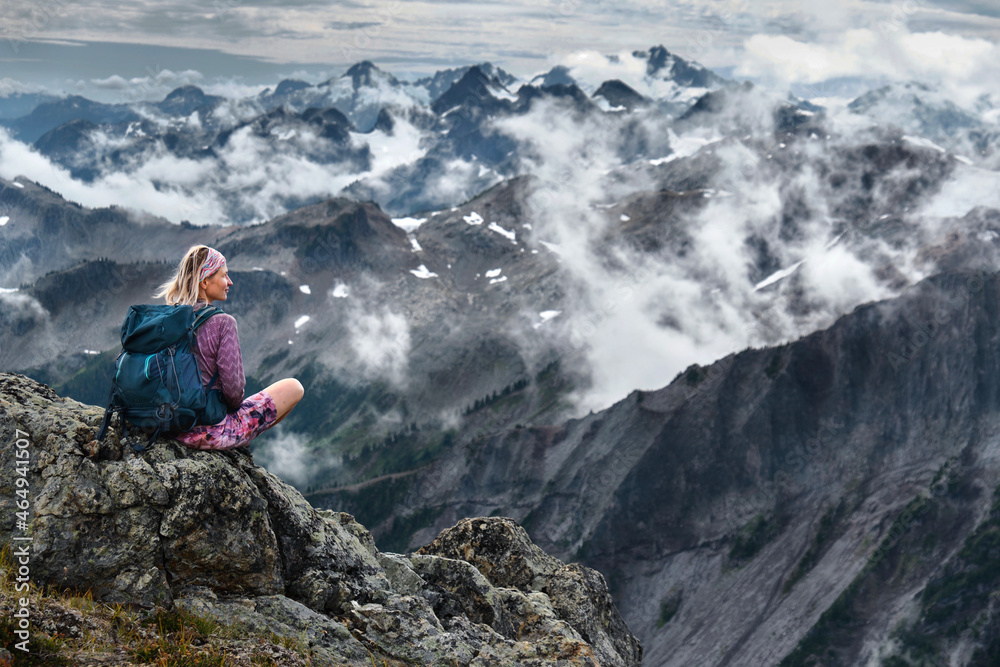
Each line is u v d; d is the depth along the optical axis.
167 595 3.98
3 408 4.12
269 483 4.45
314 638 4.04
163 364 3.94
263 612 4.06
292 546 4.44
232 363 4.08
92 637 3.62
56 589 3.85
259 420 4.31
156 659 3.59
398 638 4.36
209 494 4.11
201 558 4.08
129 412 3.98
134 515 4.00
